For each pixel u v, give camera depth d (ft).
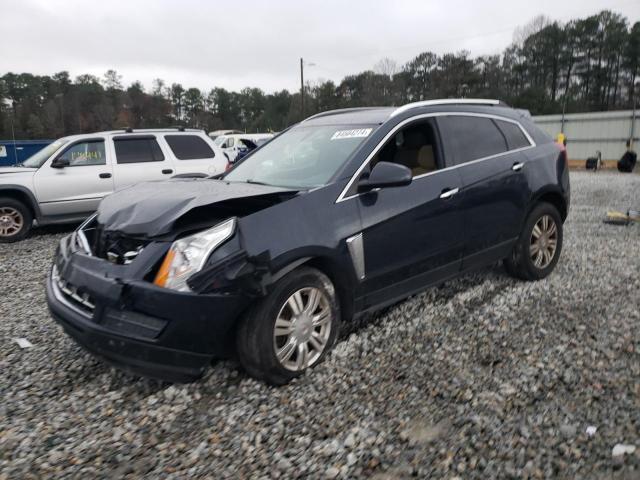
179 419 9.77
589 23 232.73
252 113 356.79
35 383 11.29
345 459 8.43
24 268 21.90
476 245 14.64
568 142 105.50
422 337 12.93
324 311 11.34
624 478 7.66
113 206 11.92
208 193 11.41
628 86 227.61
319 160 13.19
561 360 11.38
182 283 9.58
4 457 8.73
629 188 47.96
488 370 11.14
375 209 12.12
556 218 17.24
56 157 29.55
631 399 9.68
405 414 9.63
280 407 10.02
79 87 295.69
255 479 8.04
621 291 15.79
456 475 7.94
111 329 9.77
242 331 10.36
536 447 8.46
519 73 234.79
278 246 10.34
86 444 9.07
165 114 314.14
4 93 298.56
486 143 15.47
